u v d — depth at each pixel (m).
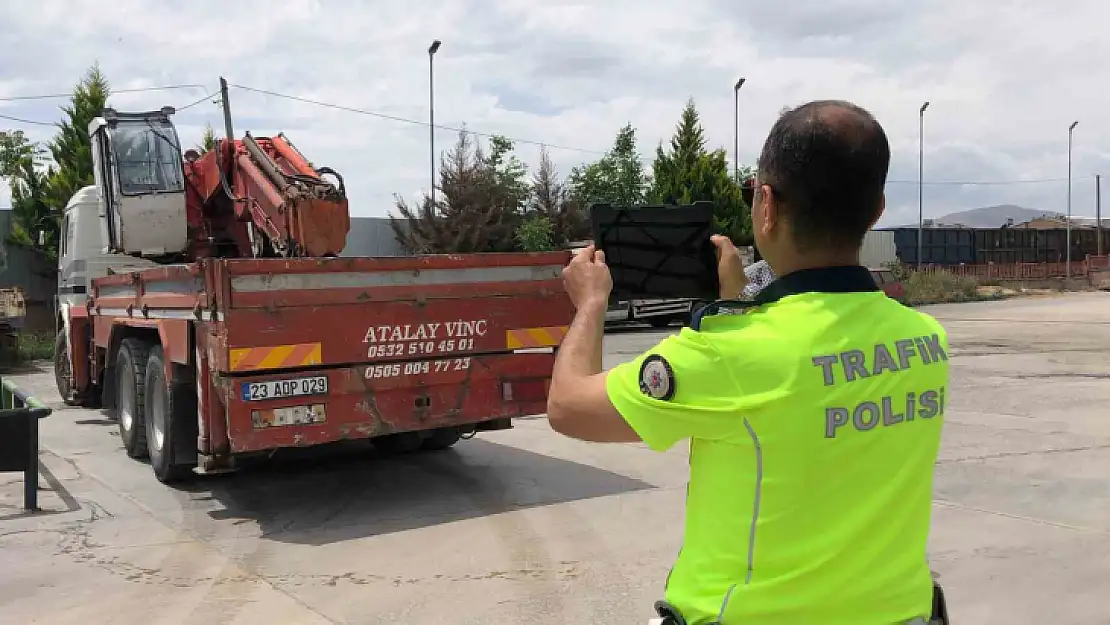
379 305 6.62
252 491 7.54
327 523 6.56
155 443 7.88
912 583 1.66
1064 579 5.11
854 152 1.60
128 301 8.49
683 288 2.00
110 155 9.89
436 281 6.84
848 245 1.66
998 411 10.71
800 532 1.58
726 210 35.91
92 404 12.37
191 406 7.46
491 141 38.25
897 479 1.64
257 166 9.30
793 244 1.66
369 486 7.67
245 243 9.99
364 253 33.94
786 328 1.60
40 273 27.39
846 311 1.62
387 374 6.68
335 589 5.15
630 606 4.80
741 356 1.57
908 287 38.75
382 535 6.22
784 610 1.59
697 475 1.68
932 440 1.71
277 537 6.22
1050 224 75.44
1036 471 7.68
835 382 1.57
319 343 6.42
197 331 6.54
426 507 6.94
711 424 1.58
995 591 4.95
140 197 9.85
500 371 7.13
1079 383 12.98
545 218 35.66
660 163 37.41
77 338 11.68
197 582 5.31
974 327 23.81
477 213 34.12
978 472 7.65
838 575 1.58
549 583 5.18
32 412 6.92
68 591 5.18
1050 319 26.75
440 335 6.86
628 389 1.66
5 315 19.69
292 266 6.31
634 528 6.23
